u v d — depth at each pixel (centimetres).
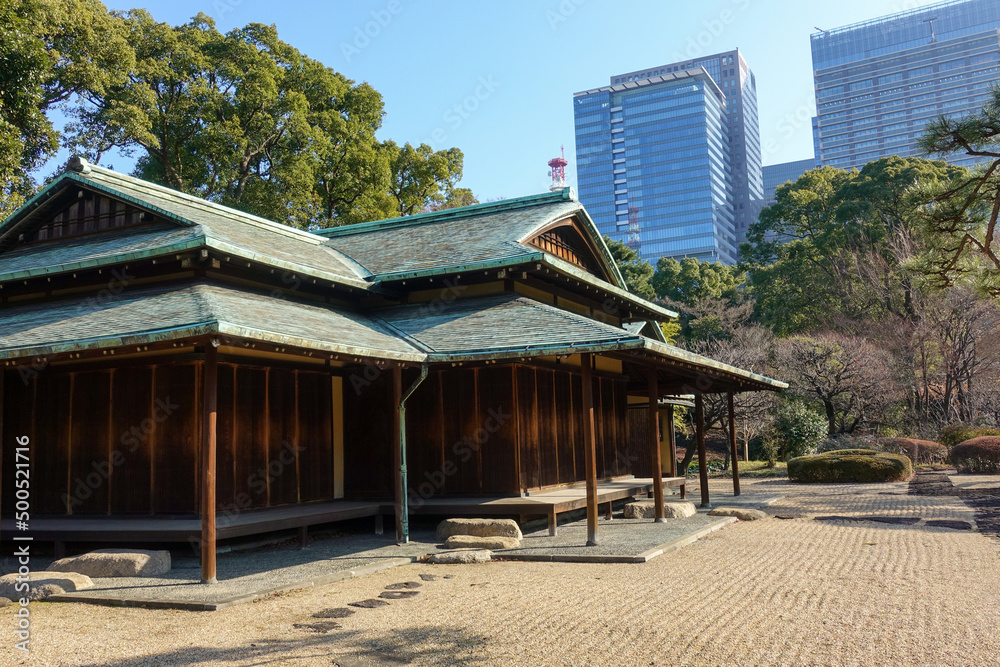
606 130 14075
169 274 1193
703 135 13212
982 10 16375
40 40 1934
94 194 1396
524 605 727
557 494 1295
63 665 554
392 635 626
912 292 3394
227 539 1101
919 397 3331
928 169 3872
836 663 526
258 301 1123
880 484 2214
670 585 809
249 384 1151
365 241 1788
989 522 1293
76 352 884
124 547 1102
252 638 624
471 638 611
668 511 1441
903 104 16175
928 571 857
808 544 1091
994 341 3128
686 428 3219
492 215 1758
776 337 3738
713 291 5116
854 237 3988
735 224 14450
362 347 993
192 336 808
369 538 1230
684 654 553
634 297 1719
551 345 1044
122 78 2609
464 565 984
